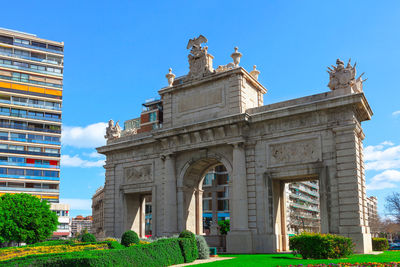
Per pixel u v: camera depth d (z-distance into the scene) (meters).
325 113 36.81
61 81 99.94
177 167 45.62
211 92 44.06
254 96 45.28
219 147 42.59
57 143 96.69
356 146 35.25
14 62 94.31
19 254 30.66
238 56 43.22
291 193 119.56
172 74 48.66
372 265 20.84
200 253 31.45
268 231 38.09
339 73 37.28
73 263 20.92
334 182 35.25
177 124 46.22
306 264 23.72
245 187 39.91
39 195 92.44
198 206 47.53
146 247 25.42
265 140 39.91
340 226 34.03
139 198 53.50
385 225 142.62
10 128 91.50
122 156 52.38
